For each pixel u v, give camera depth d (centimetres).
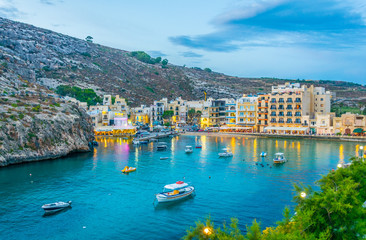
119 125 18962
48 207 5397
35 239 4478
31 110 11094
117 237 4512
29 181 7406
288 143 14100
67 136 11362
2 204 5816
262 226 4753
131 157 10688
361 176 3684
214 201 5909
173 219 5112
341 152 11169
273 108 18612
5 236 4556
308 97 18388
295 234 2483
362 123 15338
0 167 8919
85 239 4472
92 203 5878
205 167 8881
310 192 3406
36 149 10062
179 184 6494
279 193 6312
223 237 2650
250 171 8288
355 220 2761
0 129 9419
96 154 11369
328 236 2559
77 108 13412
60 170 8562
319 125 16688
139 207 5659
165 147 12781
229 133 18738
